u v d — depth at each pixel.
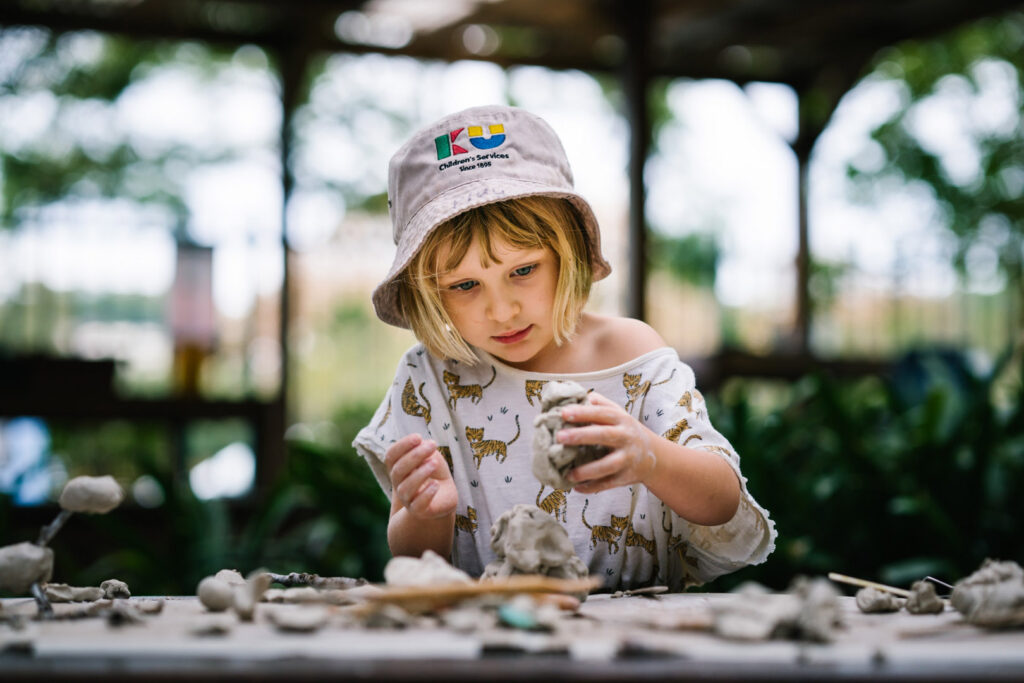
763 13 5.32
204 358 4.81
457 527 1.14
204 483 5.03
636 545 1.12
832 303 8.14
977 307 7.18
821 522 2.71
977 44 7.80
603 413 0.84
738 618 0.65
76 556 3.63
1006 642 0.64
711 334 7.93
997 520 2.70
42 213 4.89
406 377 1.19
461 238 1.01
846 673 0.55
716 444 1.02
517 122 1.07
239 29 5.17
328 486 2.71
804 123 6.35
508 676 0.55
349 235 8.22
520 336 1.05
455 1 5.01
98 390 4.32
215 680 0.55
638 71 4.88
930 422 2.75
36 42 7.63
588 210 1.08
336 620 0.70
